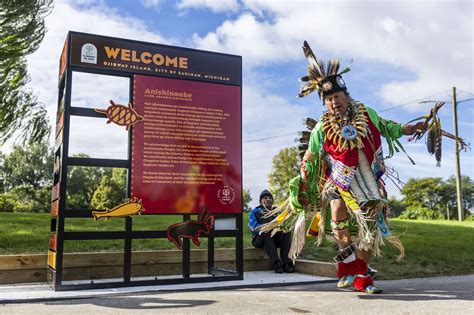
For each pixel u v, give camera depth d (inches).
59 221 192.1
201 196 217.3
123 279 207.9
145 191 207.5
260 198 271.4
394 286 191.5
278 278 225.5
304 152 187.9
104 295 176.9
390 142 175.8
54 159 229.1
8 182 1948.8
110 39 209.8
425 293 169.8
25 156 1963.6
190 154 217.3
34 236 279.3
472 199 2479.1
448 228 435.2
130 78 212.2
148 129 211.5
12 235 280.2
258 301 154.4
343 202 167.8
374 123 172.2
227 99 227.6
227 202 221.6
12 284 210.5
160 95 215.2
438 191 2423.7
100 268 224.2
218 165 222.1
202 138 220.5
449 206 2422.5
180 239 211.2
